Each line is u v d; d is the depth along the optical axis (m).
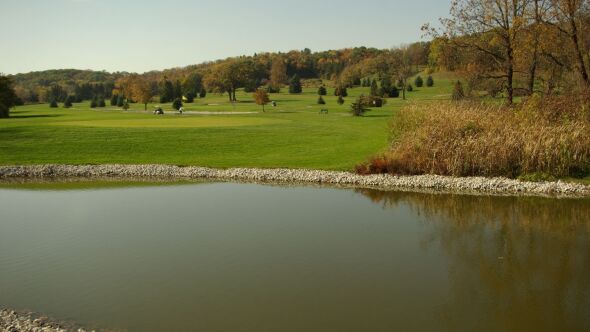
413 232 14.95
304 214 17.12
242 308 9.87
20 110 82.75
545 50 31.45
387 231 15.07
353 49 164.12
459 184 20.72
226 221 16.28
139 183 23.25
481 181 20.72
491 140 21.89
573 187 19.50
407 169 22.84
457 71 34.97
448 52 33.97
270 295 10.45
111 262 12.57
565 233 14.71
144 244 13.97
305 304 10.02
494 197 19.27
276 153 29.31
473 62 33.88
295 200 19.28
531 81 32.53
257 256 12.84
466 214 17.03
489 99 33.97
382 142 32.19
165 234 14.91
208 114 61.66
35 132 35.38
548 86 32.25
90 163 27.23
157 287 10.95
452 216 16.81
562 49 31.72
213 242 14.05
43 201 19.78
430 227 15.49
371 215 16.98
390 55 121.88
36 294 10.66
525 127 22.45
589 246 13.45
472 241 14.04
